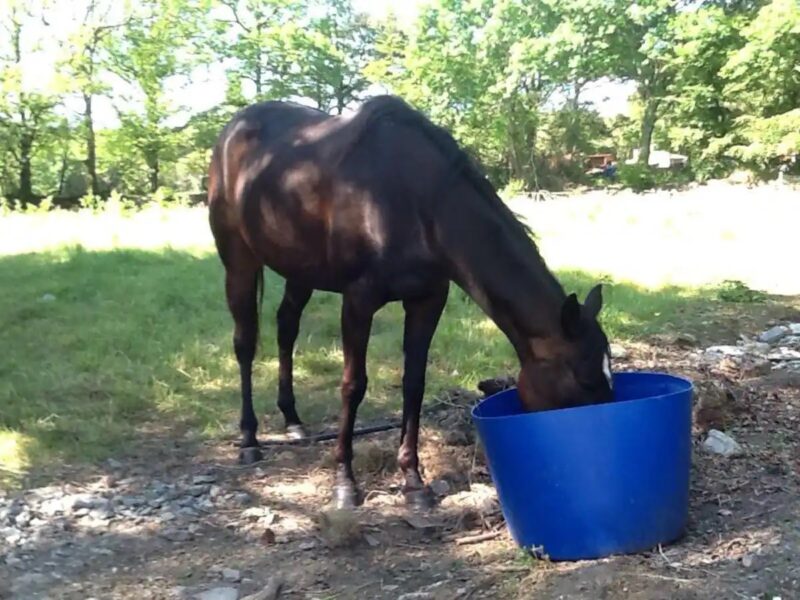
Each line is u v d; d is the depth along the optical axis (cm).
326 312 730
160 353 597
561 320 305
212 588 295
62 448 436
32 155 2548
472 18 2852
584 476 288
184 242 1220
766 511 328
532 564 295
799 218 1429
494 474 307
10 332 663
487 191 342
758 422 436
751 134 2414
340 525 325
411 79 2945
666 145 3095
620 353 596
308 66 2806
